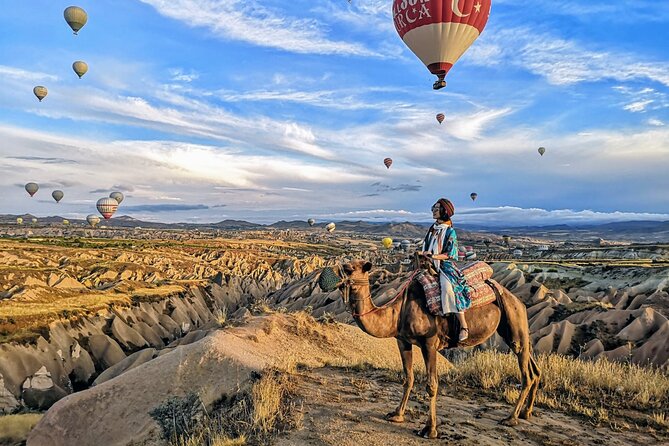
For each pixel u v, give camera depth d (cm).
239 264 11925
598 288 6469
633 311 4947
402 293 651
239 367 873
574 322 5191
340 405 720
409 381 661
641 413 746
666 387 841
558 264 7712
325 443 584
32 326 4647
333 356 1237
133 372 887
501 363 955
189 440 683
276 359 1013
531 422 684
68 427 798
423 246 668
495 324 657
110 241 16638
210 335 1033
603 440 631
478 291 647
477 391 845
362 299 625
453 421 670
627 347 4453
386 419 657
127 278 9012
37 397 4003
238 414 729
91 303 5959
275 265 12431
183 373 870
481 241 19988
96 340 5091
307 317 1480
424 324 628
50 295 6103
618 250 12419
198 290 8388
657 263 8044
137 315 6284
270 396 729
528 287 6359
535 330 5278
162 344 6003
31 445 783
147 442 740
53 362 4381
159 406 792
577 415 734
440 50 2531
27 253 9494
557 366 930
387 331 636
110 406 818
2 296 5859
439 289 631
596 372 902
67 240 15338
